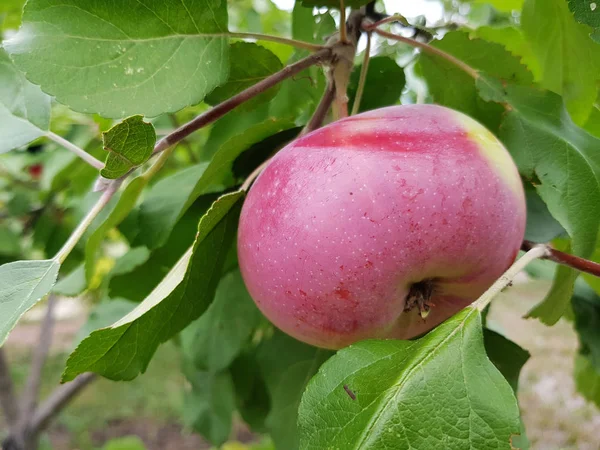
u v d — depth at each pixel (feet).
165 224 0.54
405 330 0.39
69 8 0.35
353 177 0.32
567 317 0.68
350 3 0.42
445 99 0.55
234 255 0.51
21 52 0.34
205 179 0.46
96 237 0.49
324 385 0.30
